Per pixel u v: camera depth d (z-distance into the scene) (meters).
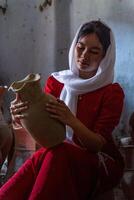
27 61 3.83
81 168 1.88
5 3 3.86
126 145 2.65
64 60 3.67
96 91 2.06
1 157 2.10
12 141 2.19
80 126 1.87
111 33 2.07
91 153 1.93
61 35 3.67
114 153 2.12
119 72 3.43
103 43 2.03
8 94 3.71
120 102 2.04
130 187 2.45
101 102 2.04
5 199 1.83
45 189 1.78
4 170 2.39
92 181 1.95
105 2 3.48
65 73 2.17
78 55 2.07
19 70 3.86
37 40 3.78
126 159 2.55
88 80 2.04
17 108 1.83
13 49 3.87
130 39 3.40
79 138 1.89
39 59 3.78
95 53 2.03
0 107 2.13
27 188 1.84
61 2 3.65
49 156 1.83
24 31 3.82
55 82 2.18
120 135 3.37
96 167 1.93
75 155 1.87
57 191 1.79
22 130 2.22
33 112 1.81
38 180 1.80
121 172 2.12
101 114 2.02
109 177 2.03
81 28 2.09
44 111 1.82
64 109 1.85
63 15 3.65
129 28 3.40
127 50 3.41
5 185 1.86
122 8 3.42
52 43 3.71
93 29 2.03
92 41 2.02
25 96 1.80
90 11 3.54
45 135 1.82
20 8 3.81
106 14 3.48
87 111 2.05
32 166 1.86
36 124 1.81
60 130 1.83
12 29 3.86
